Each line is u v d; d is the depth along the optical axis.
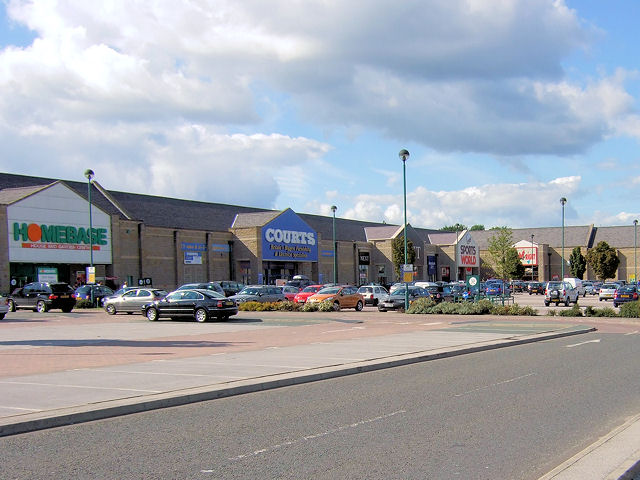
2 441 7.82
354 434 8.02
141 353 16.62
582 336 22.48
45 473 6.48
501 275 93.81
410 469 6.54
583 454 6.86
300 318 31.08
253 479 6.25
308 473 6.43
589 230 106.06
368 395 10.78
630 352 17.08
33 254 45.31
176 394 10.39
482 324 27.14
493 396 10.57
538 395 10.64
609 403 9.95
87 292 42.56
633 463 6.48
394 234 82.56
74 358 15.59
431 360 15.68
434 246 91.31
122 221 52.31
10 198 45.19
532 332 22.83
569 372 13.31
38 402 9.74
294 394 11.00
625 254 102.25
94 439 7.89
